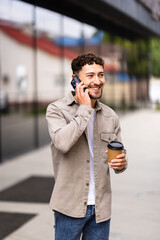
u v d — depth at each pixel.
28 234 4.50
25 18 9.99
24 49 10.04
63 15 12.03
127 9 13.65
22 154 10.05
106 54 16.83
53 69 11.47
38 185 6.81
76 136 2.29
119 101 19.44
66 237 2.48
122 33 19.73
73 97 2.51
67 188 2.44
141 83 25.05
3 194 6.21
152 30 20.39
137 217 5.06
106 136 2.51
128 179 7.20
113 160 2.38
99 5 11.23
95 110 2.49
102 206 2.47
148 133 13.99
